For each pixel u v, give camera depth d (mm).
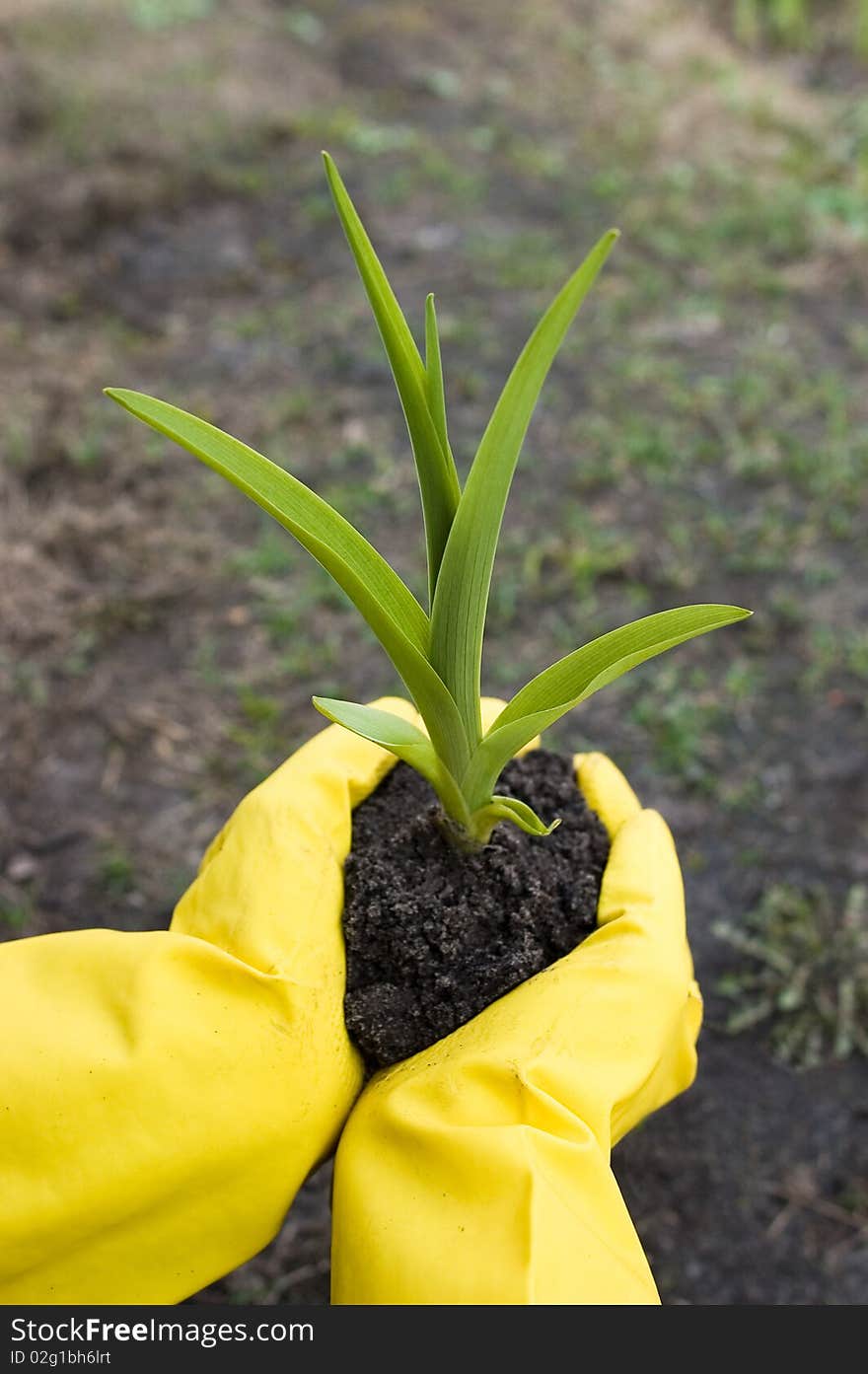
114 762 1169
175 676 1268
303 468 1567
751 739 1202
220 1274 648
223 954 646
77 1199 615
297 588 1374
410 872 694
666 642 619
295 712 1230
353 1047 673
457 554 629
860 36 2918
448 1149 618
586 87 2787
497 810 674
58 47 2641
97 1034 629
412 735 663
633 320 1883
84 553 1396
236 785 1155
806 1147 920
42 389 1650
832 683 1262
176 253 2045
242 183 2234
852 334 1830
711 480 1545
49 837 1094
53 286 1923
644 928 672
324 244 2088
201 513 1483
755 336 1837
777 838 1107
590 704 1234
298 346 1818
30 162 2193
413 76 2775
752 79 2818
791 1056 955
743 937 995
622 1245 614
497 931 685
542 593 1371
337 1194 638
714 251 2055
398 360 621
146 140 2311
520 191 2287
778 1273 872
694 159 2420
